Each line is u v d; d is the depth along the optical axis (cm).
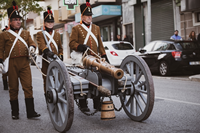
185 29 1761
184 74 1278
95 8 2452
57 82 436
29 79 523
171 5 1862
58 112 441
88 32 506
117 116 516
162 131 416
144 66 437
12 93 525
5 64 506
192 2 1584
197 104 612
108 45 1522
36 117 536
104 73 414
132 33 2308
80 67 489
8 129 458
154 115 518
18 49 515
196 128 430
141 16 2170
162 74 1221
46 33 581
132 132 415
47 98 440
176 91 801
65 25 3422
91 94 430
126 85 448
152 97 429
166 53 1200
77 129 441
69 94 387
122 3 2391
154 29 2048
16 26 521
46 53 533
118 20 2472
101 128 442
